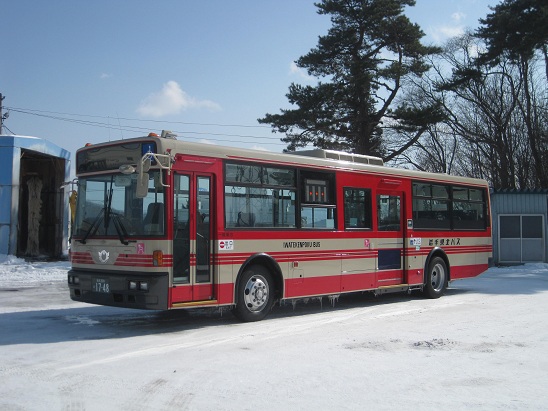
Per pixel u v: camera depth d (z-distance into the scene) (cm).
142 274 916
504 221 2769
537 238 2734
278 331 977
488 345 869
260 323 1058
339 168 1241
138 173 880
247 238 1036
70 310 1210
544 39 3073
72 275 1010
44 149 2588
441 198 1546
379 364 745
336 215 1224
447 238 1552
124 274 933
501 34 3247
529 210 2750
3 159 2430
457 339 915
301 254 1138
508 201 2767
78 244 1020
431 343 874
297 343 876
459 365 743
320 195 1192
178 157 945
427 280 1463
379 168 1347
